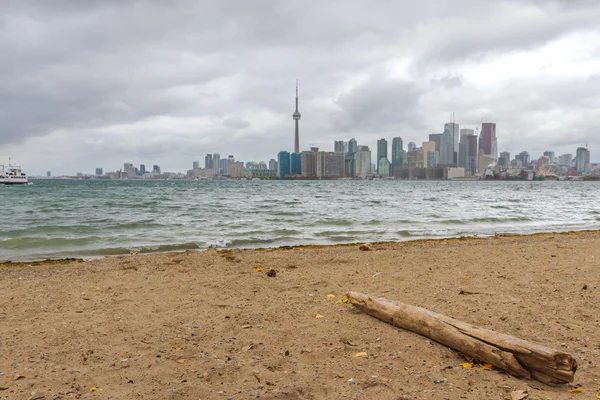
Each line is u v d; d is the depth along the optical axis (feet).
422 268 29.86
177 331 16.51
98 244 44.86
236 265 31.22
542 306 19.30
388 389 11.43
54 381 12.08
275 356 13.89
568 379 11.47
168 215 82.17
